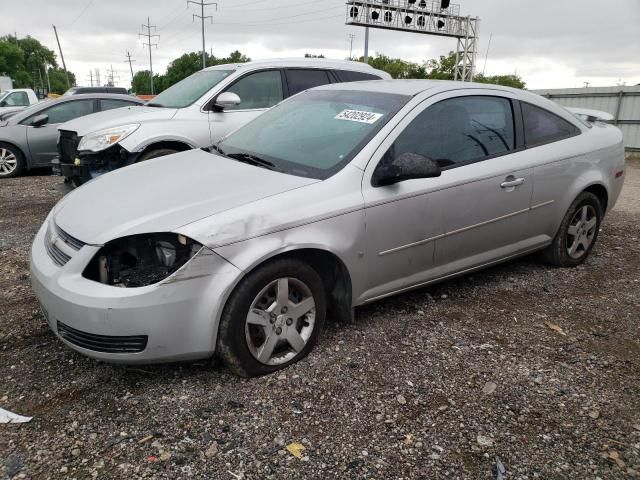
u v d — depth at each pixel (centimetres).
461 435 271
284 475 241
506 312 409
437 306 414
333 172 339
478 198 395
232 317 294
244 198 308
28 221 638
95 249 286
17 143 962
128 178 366
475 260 415
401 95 390
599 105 1959
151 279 279
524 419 284
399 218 354
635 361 345
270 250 298
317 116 407
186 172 361
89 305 274
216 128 673
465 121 403
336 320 384
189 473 241
